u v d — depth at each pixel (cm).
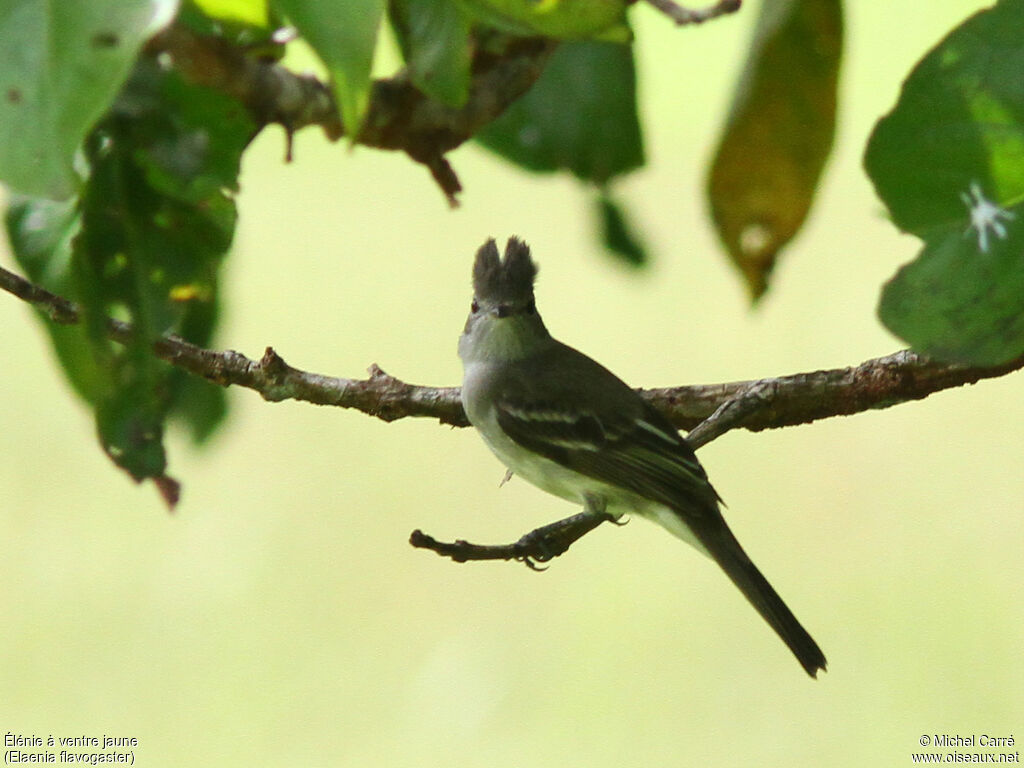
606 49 607
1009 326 436
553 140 618
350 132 314
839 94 599
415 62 409
